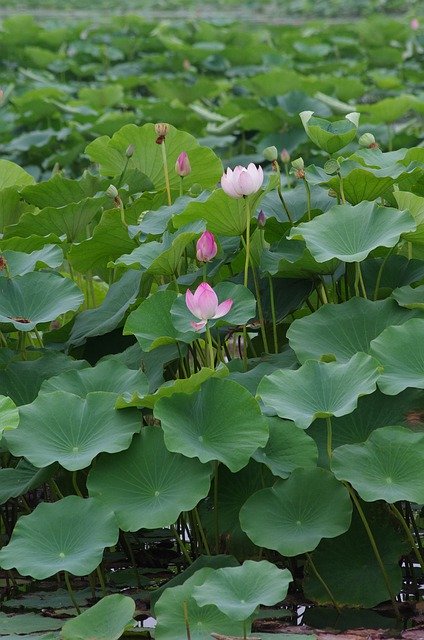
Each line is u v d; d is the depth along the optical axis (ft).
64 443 23.40
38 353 26.76
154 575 24.71
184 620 21.94
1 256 25.58
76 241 29.17
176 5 165.99
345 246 24.56
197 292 23.15
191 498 22.79
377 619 23.27
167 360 24.97
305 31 109.50
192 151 29.43
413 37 90.33
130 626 21.88
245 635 21.54
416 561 24.64
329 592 23.27
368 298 25.91
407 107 49.08
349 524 22.70
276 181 25.40
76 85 82.43
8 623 23.11
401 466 22.82
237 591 21.43
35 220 27.84
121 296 26.68
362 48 97.50
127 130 29.17
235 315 24.11
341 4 150.71
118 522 22.79
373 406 24.03
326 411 23.16
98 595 24.06
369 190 25.66
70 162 49.83
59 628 22.91
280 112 48.37
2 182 30.58
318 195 27.20
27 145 52.21
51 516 22.82
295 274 25.67
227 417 23.13
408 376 23.38
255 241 25.71
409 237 24.88
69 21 135.54
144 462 23.24
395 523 24.21
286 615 23.18
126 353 25.68
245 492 24.03
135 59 96.12
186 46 85.20
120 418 23.49
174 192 29.94
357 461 22.90
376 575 23.49
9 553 22.49
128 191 29.27
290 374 23.49
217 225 25.44
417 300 24.54
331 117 48.91
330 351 24.30
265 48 85.46
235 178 24.27
